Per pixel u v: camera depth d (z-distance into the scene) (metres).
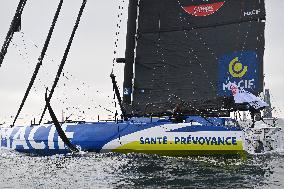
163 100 64.81
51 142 62.88
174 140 56.62
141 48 67.12
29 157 63.50
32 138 65.00
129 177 45.53
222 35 64.19
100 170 50.16
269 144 57.47
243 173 46.81
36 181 45.34
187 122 58.38
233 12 64.25
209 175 45.88
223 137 55.62
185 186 40.50
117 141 58.78
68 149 61.50
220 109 62.06
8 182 45.03
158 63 66.12
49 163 57.03
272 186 40.22
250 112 60.41
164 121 59.84
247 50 62.81
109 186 41.47
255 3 63.38
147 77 66.25
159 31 66.62
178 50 65.56
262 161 54.59
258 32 62.78
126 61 70.06
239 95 60.53
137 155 57.88
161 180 43.53
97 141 59.69
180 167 50.81
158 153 57.16
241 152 55.38
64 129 62.88
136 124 59.38
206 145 55.69
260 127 57.59
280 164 51.81
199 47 64.88
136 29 67.69
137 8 68.00
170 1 66.81
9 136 68.88
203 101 63.06
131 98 66.69
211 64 63.94
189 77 64.50
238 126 57.50
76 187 41.72
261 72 61.97
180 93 64.38
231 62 63.19
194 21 65.62
